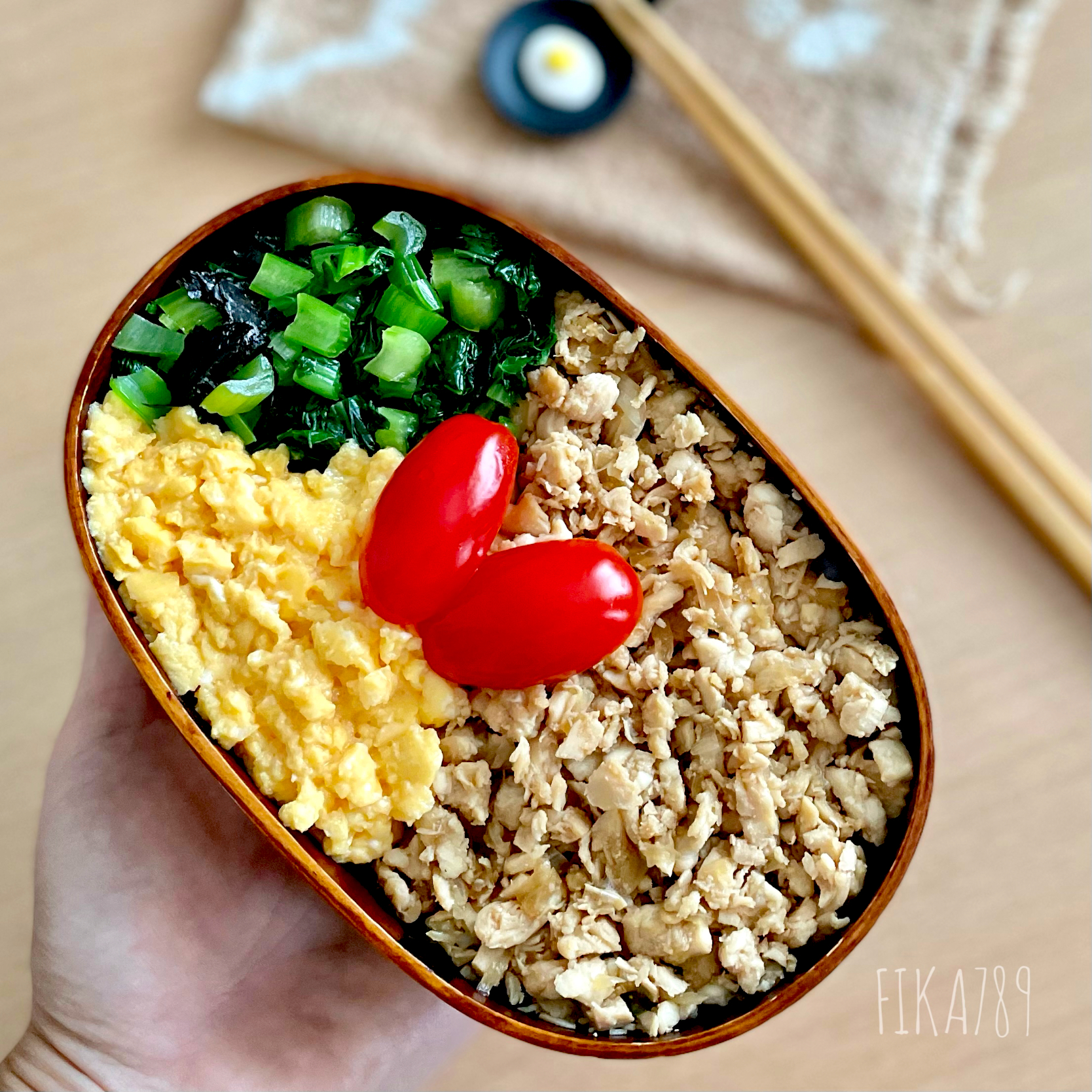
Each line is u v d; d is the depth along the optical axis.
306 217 0.30
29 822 0.38
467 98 0.41
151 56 0.41
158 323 0.30
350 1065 0.34
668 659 0.30
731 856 0.29
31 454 0.39
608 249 0.40
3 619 0.38
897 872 0.28
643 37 0.40
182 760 0.34
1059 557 0.38
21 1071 0.33
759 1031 0.38
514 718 0.29
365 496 0.29
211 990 0.34
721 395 0.29
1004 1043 0.37
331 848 0.29
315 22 0.41
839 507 0.39
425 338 0.30
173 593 0.29
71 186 0.40
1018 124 0.40
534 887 0.29
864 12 0.40
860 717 0.29
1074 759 0.38
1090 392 0.39
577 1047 0.28
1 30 0.40
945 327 0.39
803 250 0.39
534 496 0.30
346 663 0.29
